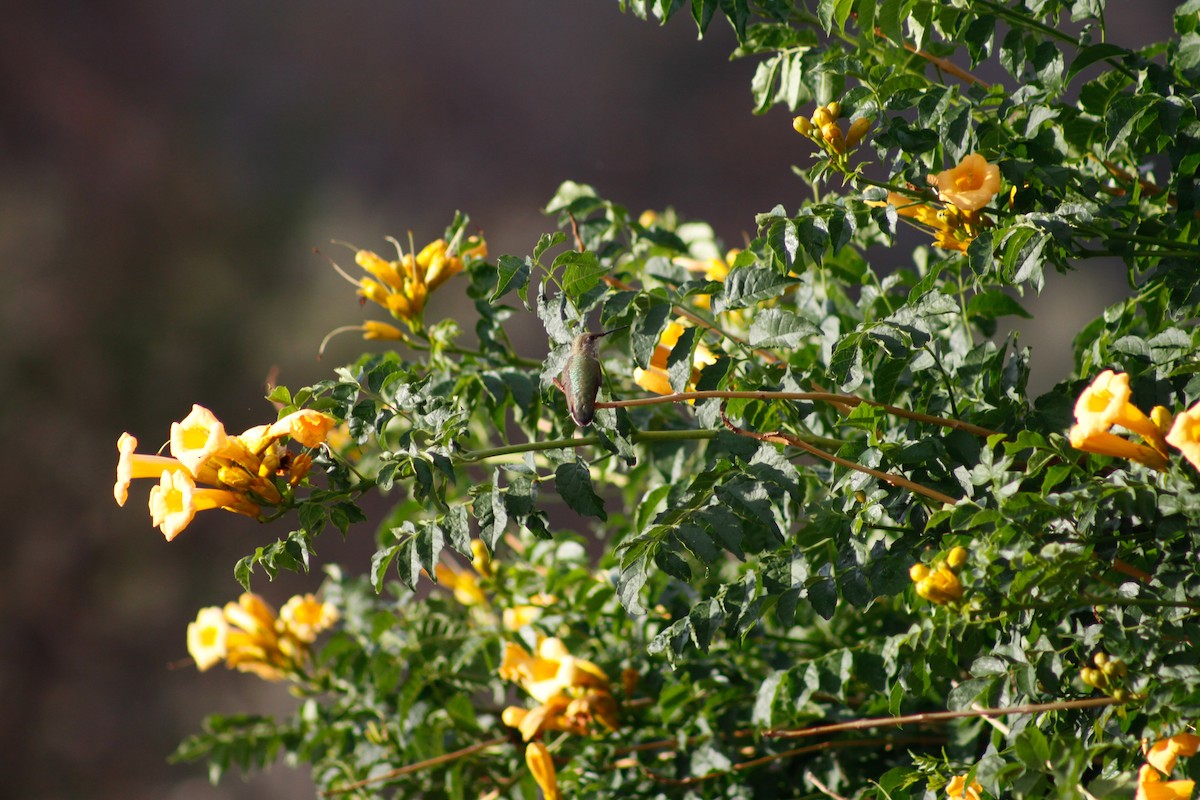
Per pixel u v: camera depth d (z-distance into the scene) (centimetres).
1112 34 1249
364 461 431
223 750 439
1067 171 378
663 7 388
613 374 409
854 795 394
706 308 414
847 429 400
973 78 392
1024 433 366
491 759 427
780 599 375
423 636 428
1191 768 359
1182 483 360
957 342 397
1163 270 379
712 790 403
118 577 1219
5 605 1172
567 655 406
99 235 1362
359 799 430
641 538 371
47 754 1139
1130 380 373
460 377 402
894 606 401
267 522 374
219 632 433
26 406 1266
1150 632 361
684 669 404
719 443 382
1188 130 376
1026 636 368
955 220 379
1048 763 358
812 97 399
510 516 375
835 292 408
